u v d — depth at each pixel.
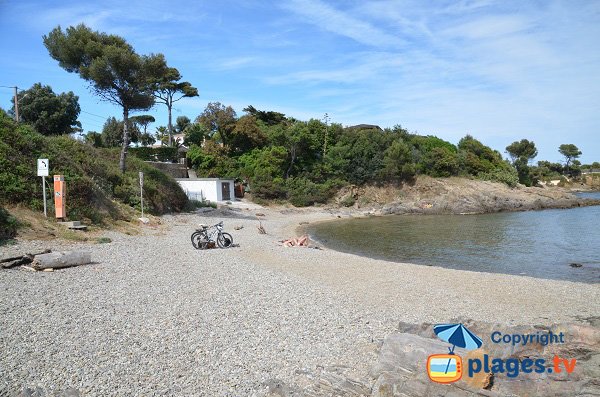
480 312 10.80
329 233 33.53
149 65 32.44
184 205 36.88
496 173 73.31
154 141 67.12
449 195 59.78
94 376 6.46
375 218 48.47
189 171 54.66
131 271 13.86
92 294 10.85
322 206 55.81
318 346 8.09
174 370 6.85
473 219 46.09
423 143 75.06
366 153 64.25
